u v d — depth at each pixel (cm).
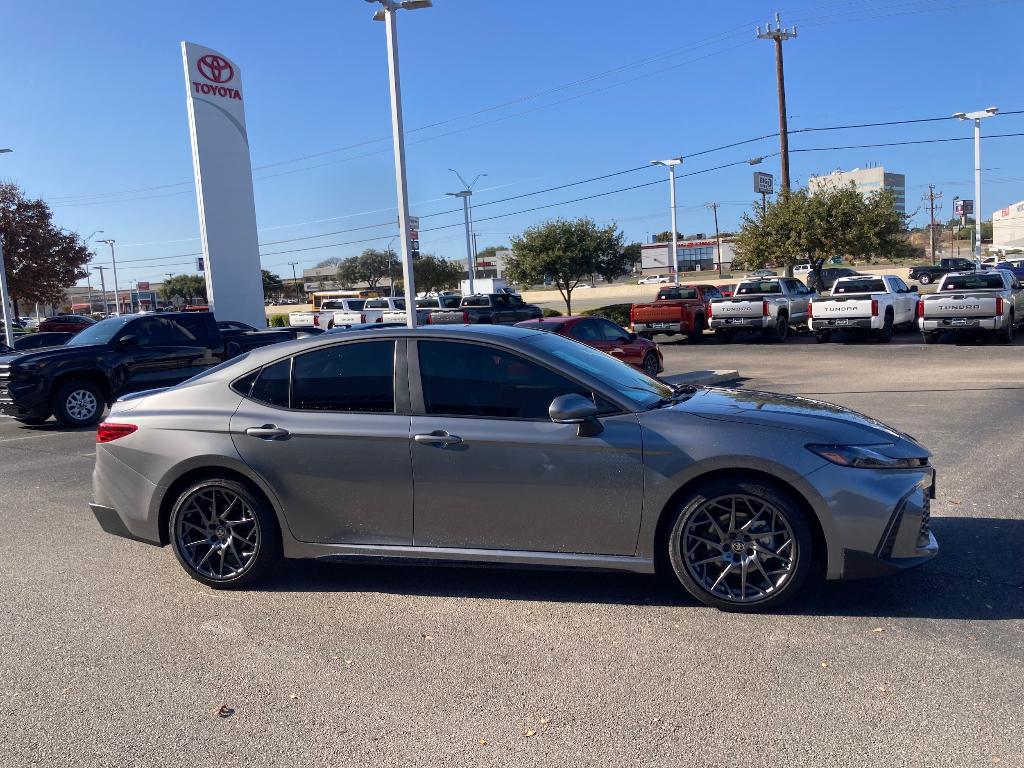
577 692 360
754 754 306
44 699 371
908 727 320
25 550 605
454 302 3372
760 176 3509
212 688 377
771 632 413
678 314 2603
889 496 418
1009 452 806
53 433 1255
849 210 2908
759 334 2727
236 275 2616
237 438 486
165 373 1411
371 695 365
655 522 438
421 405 467
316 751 321
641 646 404
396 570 534
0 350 1920
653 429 436
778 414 446
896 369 1605
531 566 454
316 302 5772
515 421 453
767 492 424
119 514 518
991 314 1942
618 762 304
